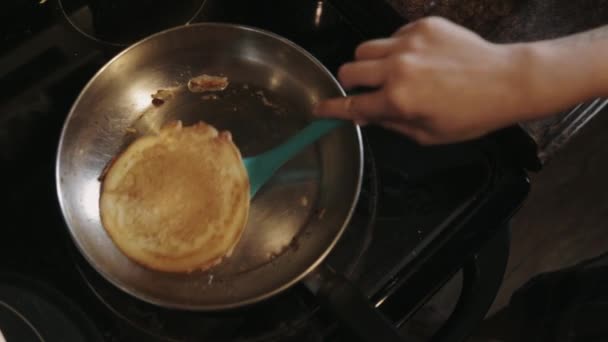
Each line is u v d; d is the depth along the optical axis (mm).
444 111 496
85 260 618
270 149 666
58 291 615
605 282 743
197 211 634
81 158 642
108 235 624
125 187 639
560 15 652
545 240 1162
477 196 647
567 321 741
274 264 623
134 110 671
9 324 601
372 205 645
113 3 696
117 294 612
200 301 604
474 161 664
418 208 646
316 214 642
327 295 553
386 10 666
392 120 520
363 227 637
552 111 504
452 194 651
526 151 638
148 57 664
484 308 630
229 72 690
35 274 620
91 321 608
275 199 647
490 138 661
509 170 654
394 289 616
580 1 657
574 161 1204
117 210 632
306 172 656
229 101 682
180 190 640
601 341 699
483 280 643
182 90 683
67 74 674
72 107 627
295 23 713
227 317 611
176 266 618
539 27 650
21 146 656
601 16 651
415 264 625
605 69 491
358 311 543
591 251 1152
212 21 712
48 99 668
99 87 649
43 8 681
